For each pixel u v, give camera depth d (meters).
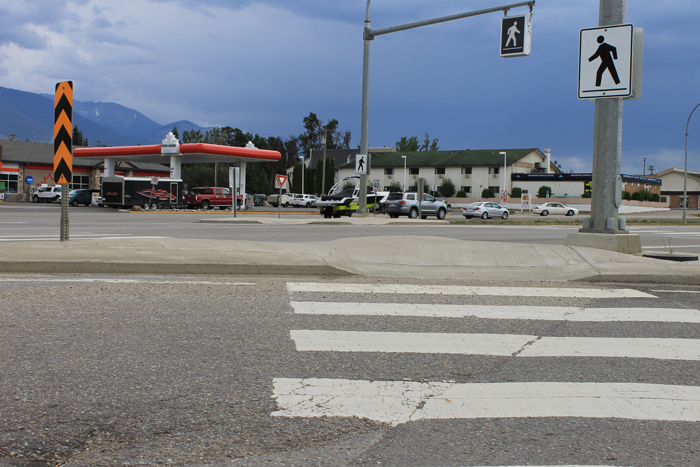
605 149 9.74
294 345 4.81
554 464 2.93
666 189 102.56
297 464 2.91
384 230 21.61
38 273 8.14
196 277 8.02
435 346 4.88
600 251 9.53
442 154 85.06
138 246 9.56
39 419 3.34
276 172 127.88
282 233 19.11
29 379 3.91
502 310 6.21
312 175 89.31
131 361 4.31
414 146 122.56
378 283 7.75
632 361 4.57
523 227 25.97
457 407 3.63
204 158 51.38
